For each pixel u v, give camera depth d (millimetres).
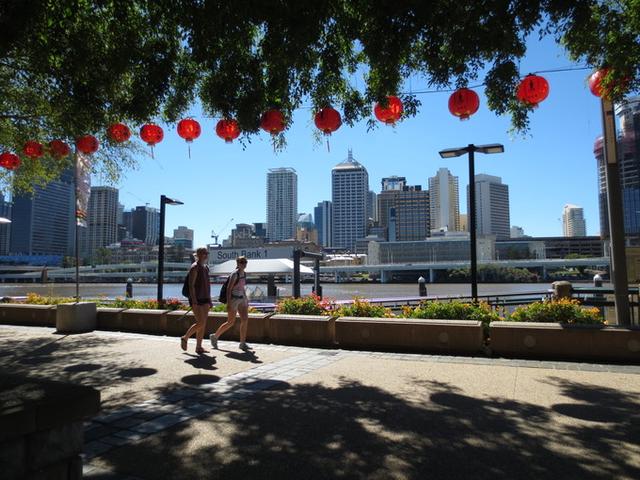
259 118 6914
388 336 9570
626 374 7090
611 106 8906
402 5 5281
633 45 5711
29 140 11258
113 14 6535
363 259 187375
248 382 6922
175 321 12250
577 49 6277
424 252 173375
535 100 6055
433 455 4176
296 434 4746
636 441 4418
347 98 7504
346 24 6059
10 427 2404
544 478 3693
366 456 4180
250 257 37125
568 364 7848
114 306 14906
